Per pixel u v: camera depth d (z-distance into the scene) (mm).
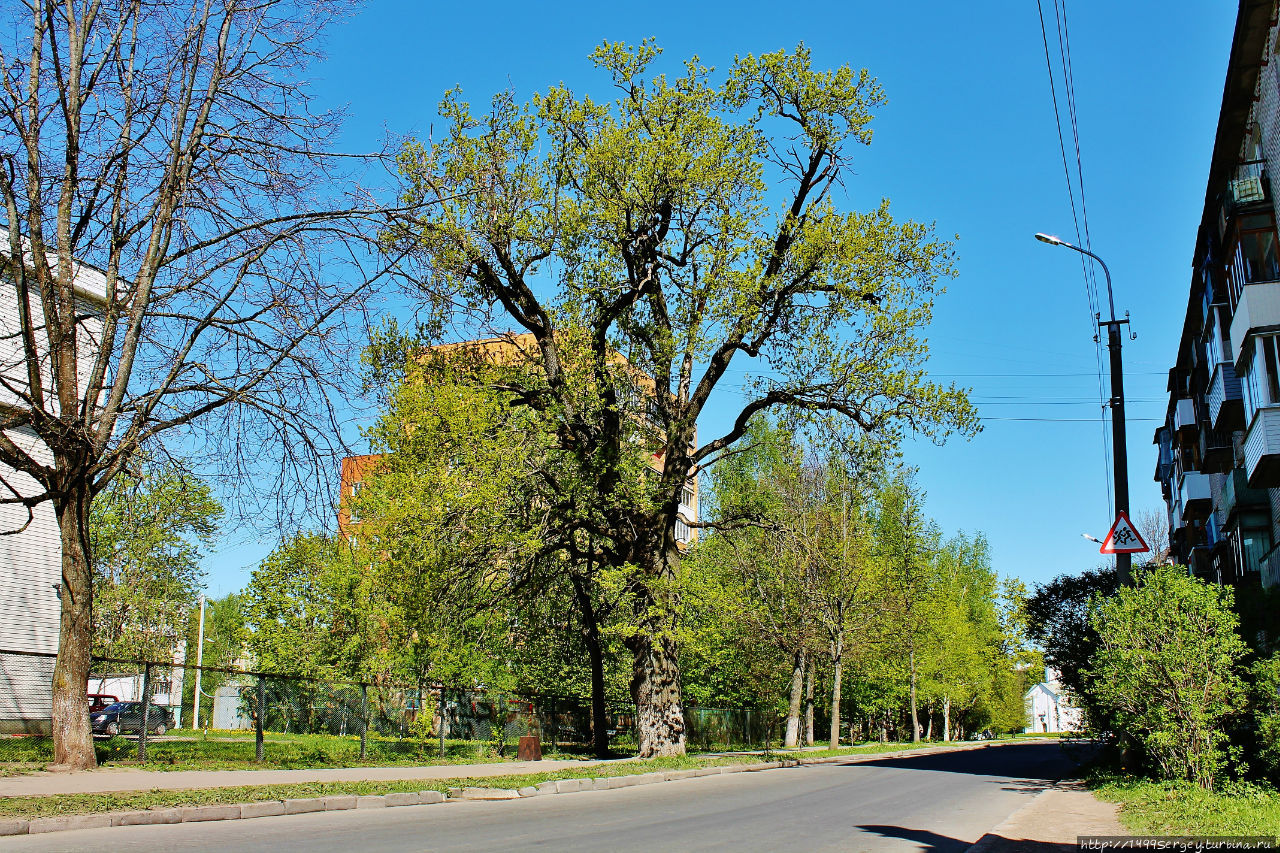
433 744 23906
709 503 38500
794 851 8984
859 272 20719
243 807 10500
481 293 20938
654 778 18641
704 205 21766
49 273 14211
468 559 20750
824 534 36156
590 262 22219
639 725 22703
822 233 20672
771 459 38938
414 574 20984
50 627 23328
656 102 21875
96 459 14070
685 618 22922
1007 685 74125
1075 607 25156
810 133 22297
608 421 22062
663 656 22750
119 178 14312
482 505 19703
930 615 51156
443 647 21328
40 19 14008
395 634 22344
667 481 22094
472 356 21828
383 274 14789
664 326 21984
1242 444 26891
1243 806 11867
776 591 33531
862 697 49750
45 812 9141
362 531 21203
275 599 23453
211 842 8375
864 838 10125
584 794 15547
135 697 41500
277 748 20719
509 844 8844
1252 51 22078
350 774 16016
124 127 14273
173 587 34719
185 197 14164
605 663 34844
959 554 67812
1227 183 22469
